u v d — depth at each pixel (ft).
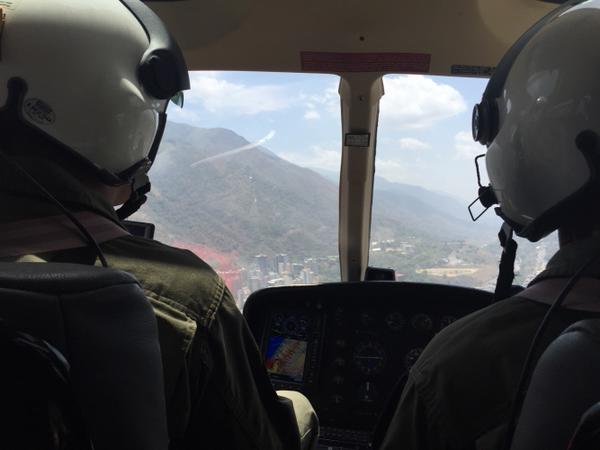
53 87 3.39
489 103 3.78
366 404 7.94
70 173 3.51
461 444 2.95
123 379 2.56
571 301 2.94
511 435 2.70
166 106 4.19
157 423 2.70
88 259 3.14
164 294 3.23
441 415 3.04
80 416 2.25
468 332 3.15
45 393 2.13
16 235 3.01
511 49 3.80
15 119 3.33
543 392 2.51
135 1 3.94
